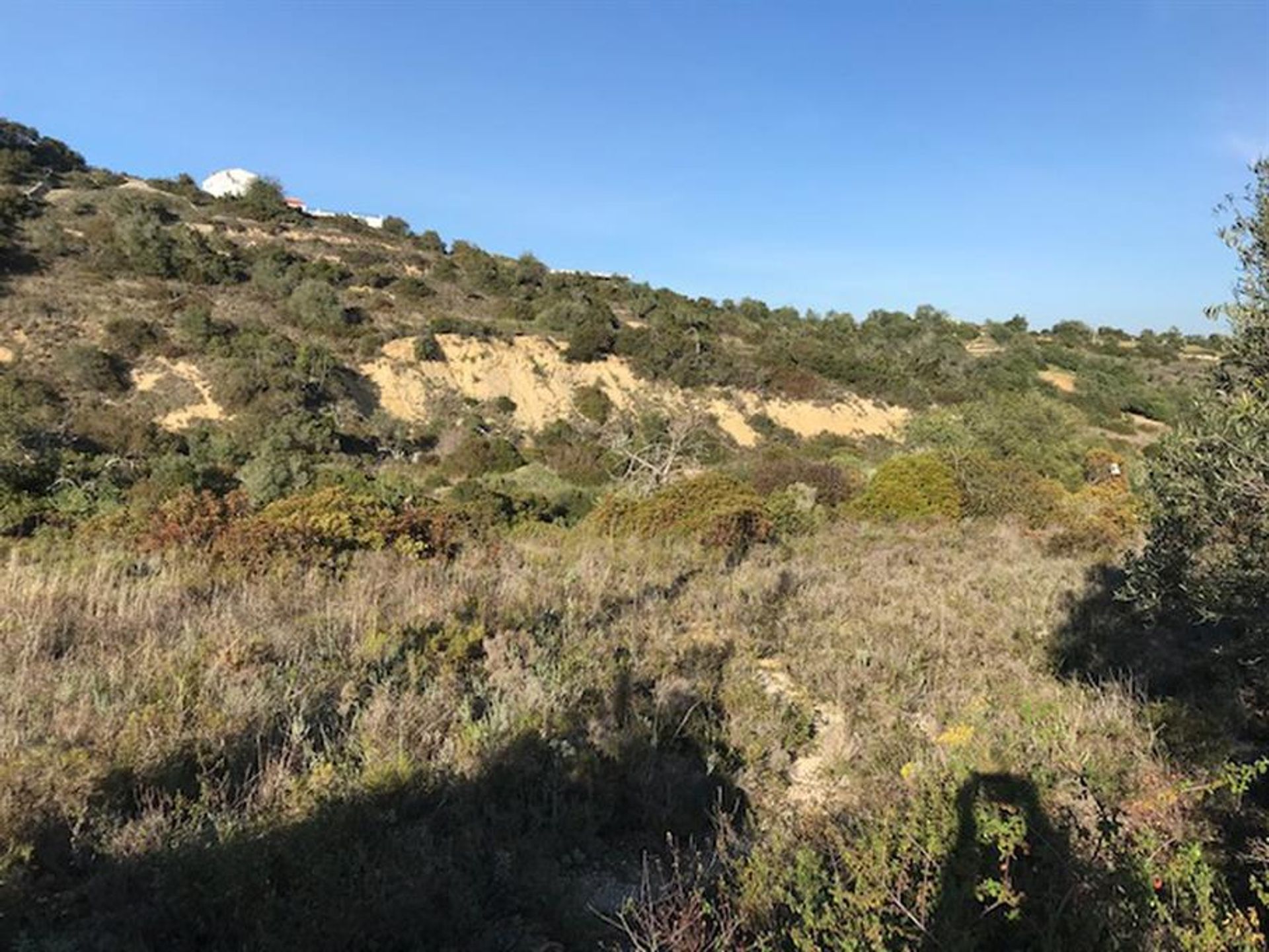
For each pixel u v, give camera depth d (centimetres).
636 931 337
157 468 2089
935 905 286
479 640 651
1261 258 412
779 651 748
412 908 317
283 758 422
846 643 752
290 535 993
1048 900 293
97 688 490
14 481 1659
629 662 636
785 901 312
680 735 531
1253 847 342
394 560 1028
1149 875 292
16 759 386
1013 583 1048
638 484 2314
